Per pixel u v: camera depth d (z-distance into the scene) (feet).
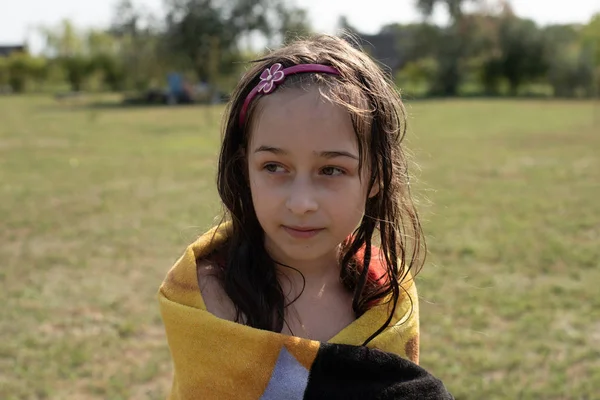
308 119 4.15
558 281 19.04
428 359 13.91
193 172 41.37
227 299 4.67
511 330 15.51
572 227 25.62
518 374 13.38
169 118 94.02
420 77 164.66
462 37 159.63
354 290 5.05
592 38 161.58
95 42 193.67
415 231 5.34
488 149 53.62
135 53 169.17
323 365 4.27
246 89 4.55
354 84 4.35
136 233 24.98
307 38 4.82
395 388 4.33
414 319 5.02
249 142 4.49
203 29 153.17
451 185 36.01
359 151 4.33
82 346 14.83
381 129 4.54
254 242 4.77
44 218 27.63
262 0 155.63
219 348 4.32
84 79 178.40
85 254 22.09
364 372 4.34
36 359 14.19
